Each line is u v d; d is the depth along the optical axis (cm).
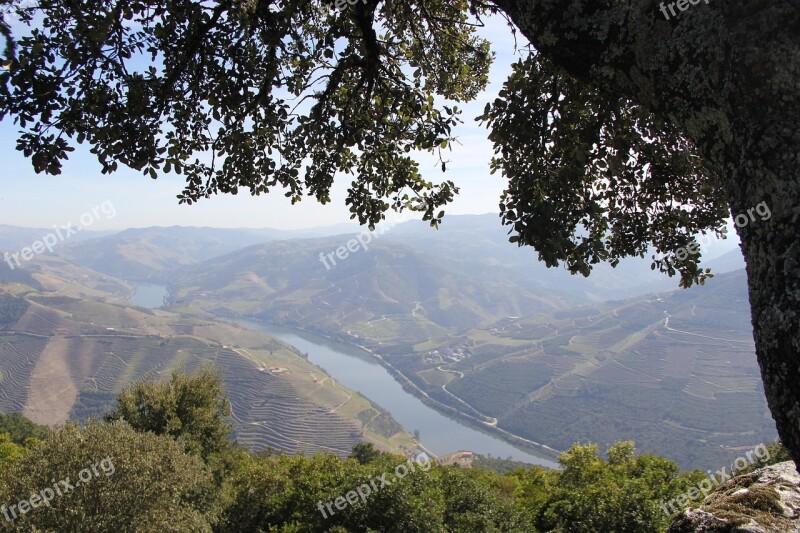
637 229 430
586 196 362
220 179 446
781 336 127
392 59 472
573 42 183
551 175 340
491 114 359
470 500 1253
